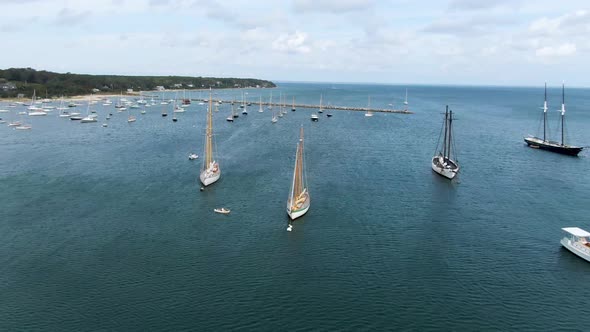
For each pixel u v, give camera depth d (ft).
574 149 565.12
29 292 222.07
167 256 261.85
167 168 468.34
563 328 200.64
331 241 285.84
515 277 243.40
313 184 415.03
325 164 503.20
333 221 320.09
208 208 343.67
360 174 457.68
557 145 595.88
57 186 395.75
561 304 218.59
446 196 383.86
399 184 420.77
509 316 208.64
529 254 270.67
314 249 273.95
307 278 239.09
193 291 224.53
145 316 203.72
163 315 204.64
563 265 256.93
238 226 308.60
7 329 193.36
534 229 309.83
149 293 222.28
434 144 654.53
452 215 336.08
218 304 213.87
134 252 266.36
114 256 260.83
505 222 322.75
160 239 285.23
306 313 208.03
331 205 354.33
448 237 294.66
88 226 304.50
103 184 403.75
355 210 343.67
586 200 376.89
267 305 213.66
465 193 393.70
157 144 616.39
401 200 370.73
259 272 244.63
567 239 278.05
